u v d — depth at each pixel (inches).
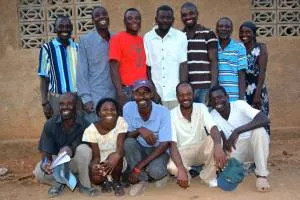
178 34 207.2
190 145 200.5
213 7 278.5
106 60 205.8
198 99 212.7
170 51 205.6
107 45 206.7
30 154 276.2
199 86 210.5
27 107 278.7
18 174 247.6
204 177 205.0
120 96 202.4
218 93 198.1
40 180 201.2
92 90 206.1
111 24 275.7
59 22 205.5
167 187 206.7
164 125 196.1
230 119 204.1
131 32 205.8
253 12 283.4
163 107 199.3
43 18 276.5
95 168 191.2
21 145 275.9
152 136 194.9
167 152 201.6
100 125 194.2
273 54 284.4
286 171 230.7
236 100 212.2
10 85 277.1
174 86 207.6
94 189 198.7
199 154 204.4
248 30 218.8
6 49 275.1
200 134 201.0
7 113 278.5
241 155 207.2
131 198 193.0
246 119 204.2
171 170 194.9
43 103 211.6
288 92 287.6
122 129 195.3
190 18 209.2
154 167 195.3
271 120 288.0
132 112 198.1
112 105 190.5
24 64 276.2
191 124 199.2
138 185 197.2
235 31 280.7
